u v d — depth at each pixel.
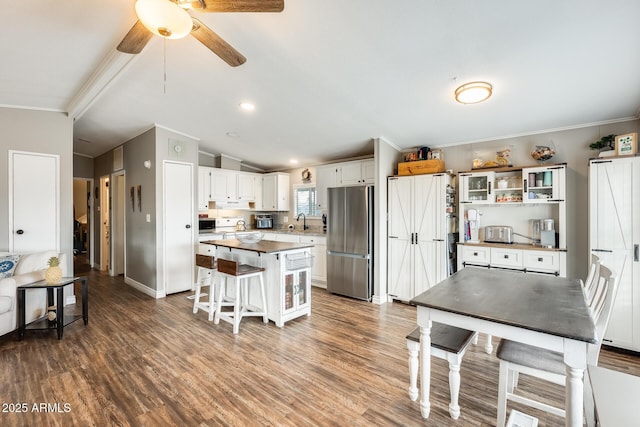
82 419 1.80
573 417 1.34
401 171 4.19
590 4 1.65
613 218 2.74
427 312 1.77
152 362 2.47
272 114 3.64
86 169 6.34
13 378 2.23
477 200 3.81
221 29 2.17
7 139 3.45
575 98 2.75
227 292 4.02
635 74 2.31
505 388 1.71
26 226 3.55
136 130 4.52
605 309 1.50
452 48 2.13
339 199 4.50
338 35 2.11
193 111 3.71
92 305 3.96
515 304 1.71
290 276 3.40
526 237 3.67
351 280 4.37
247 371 2.35
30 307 3.09
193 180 4.72
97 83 2.88
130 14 2.06
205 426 1.75
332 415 1.86
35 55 2.52
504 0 1.68
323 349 2.73
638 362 2.56
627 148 2.75
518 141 3.74
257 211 6.60
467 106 3.05
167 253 4.41
